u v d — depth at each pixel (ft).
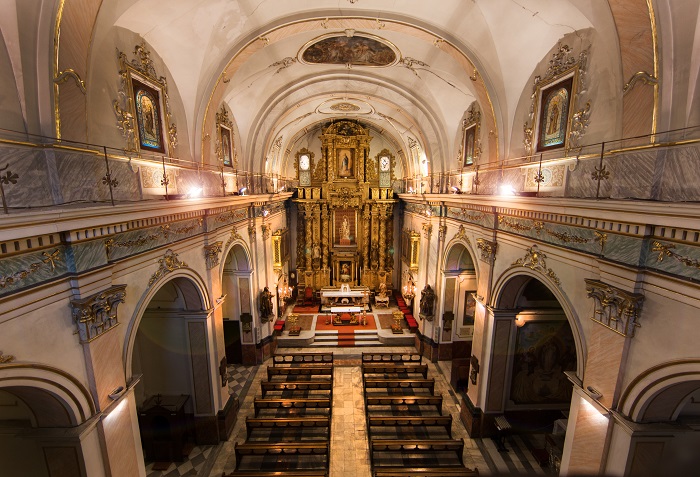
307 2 27.58
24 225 12.42
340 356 53.67
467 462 31.32
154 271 23.31
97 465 17.44
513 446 33.53
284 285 68.03
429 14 28.32
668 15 15.17
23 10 14.08
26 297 13.71
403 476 26.76
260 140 49.73
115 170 20.49
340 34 33.04
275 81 40.91
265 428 35.12
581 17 21.27
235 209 39.65
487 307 33.04
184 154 29.81
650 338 16.15
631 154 17.24
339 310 62.13
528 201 23.77
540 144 26.89
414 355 50.37
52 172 15.42
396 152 75.36
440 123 44.45
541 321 32.86
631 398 17.13
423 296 52.03
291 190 74.90
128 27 22.29
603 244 18.99
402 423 35.06
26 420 20.67
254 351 48.98
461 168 42.16
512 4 23.81
